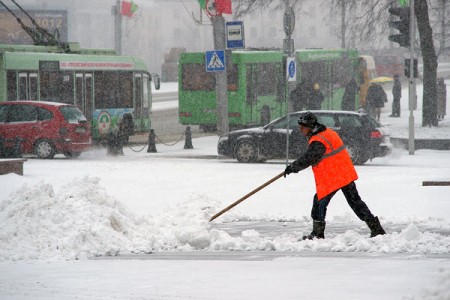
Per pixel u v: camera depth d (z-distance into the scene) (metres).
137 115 87.81
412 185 46.31
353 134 62.19
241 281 17.59
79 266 21.22
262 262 21.02
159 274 19.11
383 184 46.94
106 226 25.94
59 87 78.62
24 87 75.81
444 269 16.22
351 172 26.02
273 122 65.06
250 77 94.38
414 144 73.69
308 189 45.84
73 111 69.06
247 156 64.81
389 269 18.66
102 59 83.44
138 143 87.00
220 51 74.25
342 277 17.69
